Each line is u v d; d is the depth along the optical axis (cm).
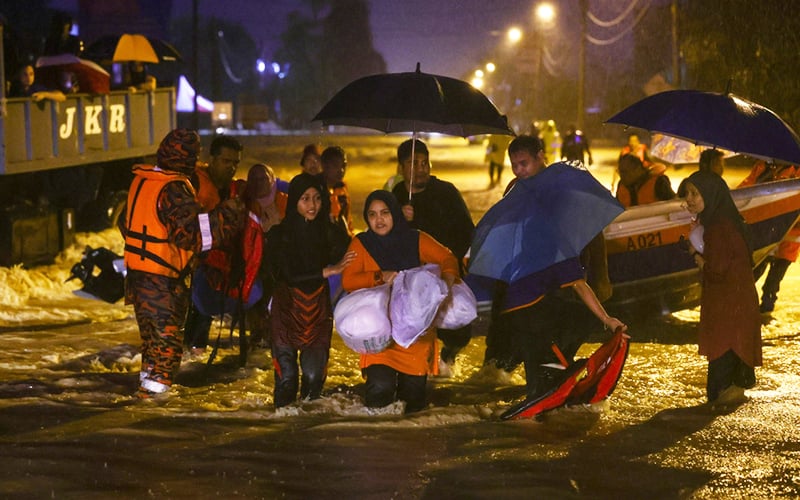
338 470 501
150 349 707
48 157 1360
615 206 636
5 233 1301
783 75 1977
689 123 740
